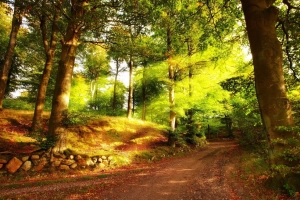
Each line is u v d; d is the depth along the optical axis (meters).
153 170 11.36
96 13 9.98
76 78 25.59
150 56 13.75
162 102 18.80
